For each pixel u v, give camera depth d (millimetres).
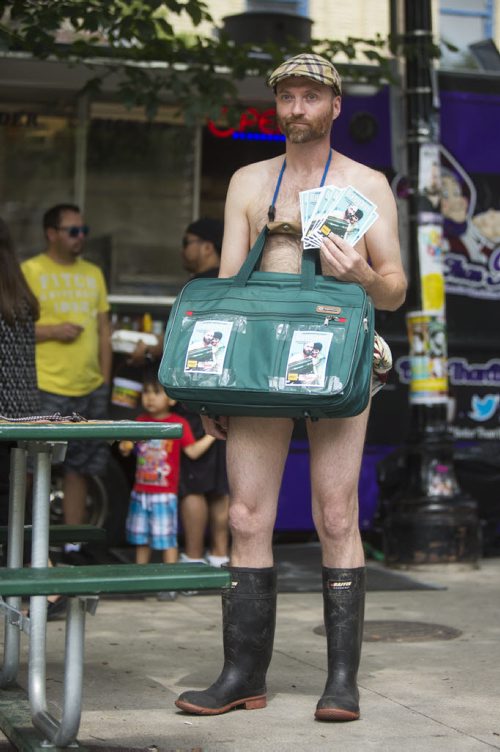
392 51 16312
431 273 16172
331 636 8148
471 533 15695
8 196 17250
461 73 17984
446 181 17891
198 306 7969
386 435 17484
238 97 17297
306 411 7508
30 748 6797
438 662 10000
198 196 17719
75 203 17422
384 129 17516
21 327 10477
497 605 12969
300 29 17344
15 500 8070
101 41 15867
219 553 14992
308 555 16641
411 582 14516
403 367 17578
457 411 17812
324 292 7730
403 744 7430
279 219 8266
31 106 17266
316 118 8094
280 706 8406
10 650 8391
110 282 17516
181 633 11328
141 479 13852
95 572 6355
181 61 15430
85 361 15250
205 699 8109
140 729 7695
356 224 7785
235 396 7555
